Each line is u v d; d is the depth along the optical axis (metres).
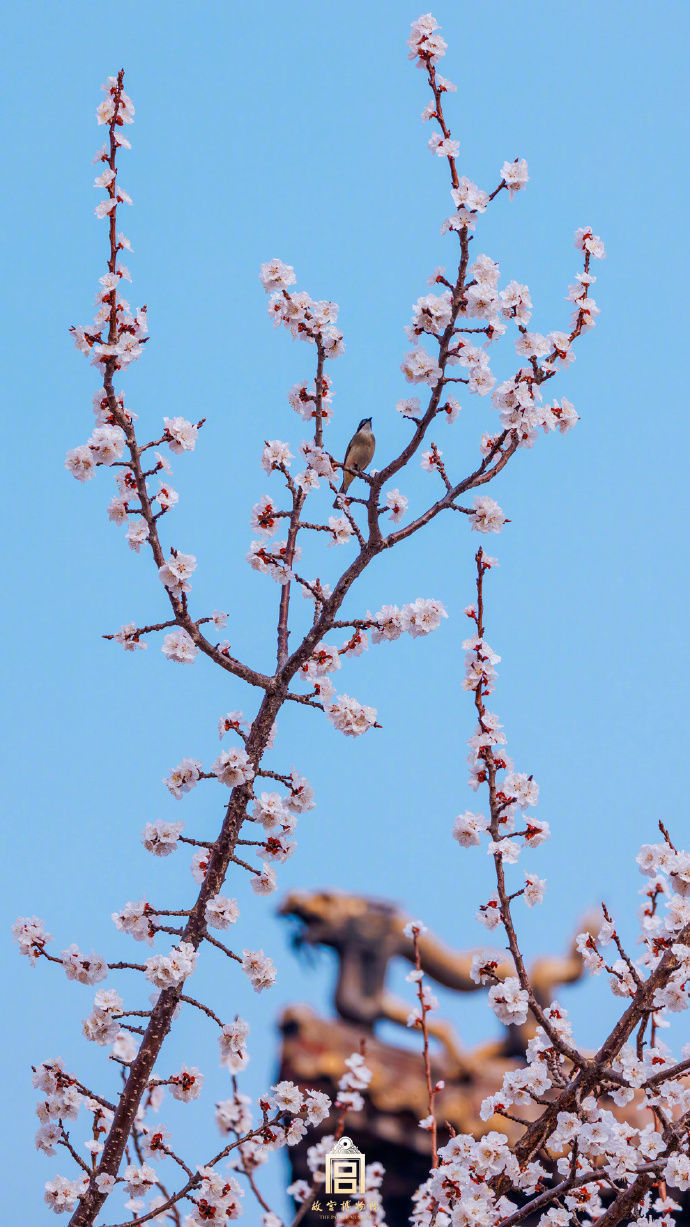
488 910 11.64
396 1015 15.43
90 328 11.95
